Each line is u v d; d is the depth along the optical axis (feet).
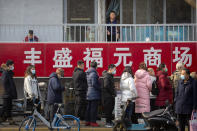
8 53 60.54
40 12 65.92
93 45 60.54
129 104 48.70
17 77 60.54
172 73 60.23
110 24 62.03
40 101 55.47
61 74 51.83
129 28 63.72
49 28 63.46
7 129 51.78
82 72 53.98
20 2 65.72
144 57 60.39
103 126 53.57
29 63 60.64
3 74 53.78
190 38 63.67
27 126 48.47
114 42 60.49
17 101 55.72
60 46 60.64
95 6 66.18
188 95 46.06
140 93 51.55
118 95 56.80
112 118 57.52
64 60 60.59
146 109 51.44
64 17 66.33
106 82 52.21
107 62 60.44
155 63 60.39
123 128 47.09
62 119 48.34
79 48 60.59
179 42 60.29
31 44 60.64
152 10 66.39
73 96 59.06
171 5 66.54
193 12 66.33
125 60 60.39
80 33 61.52
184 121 47.26
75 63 60.59
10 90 53.83
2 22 65.62
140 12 66.33
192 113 45.21
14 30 62.90
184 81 46.44
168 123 44.29
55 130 51.72
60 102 51.19
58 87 50.65
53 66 60.59
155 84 51.42
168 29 62.75
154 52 60.29
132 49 60.39
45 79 63.41
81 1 66.18
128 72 51.13
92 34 63.26
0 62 60.49
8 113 54.13
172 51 60.29
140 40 62.64
